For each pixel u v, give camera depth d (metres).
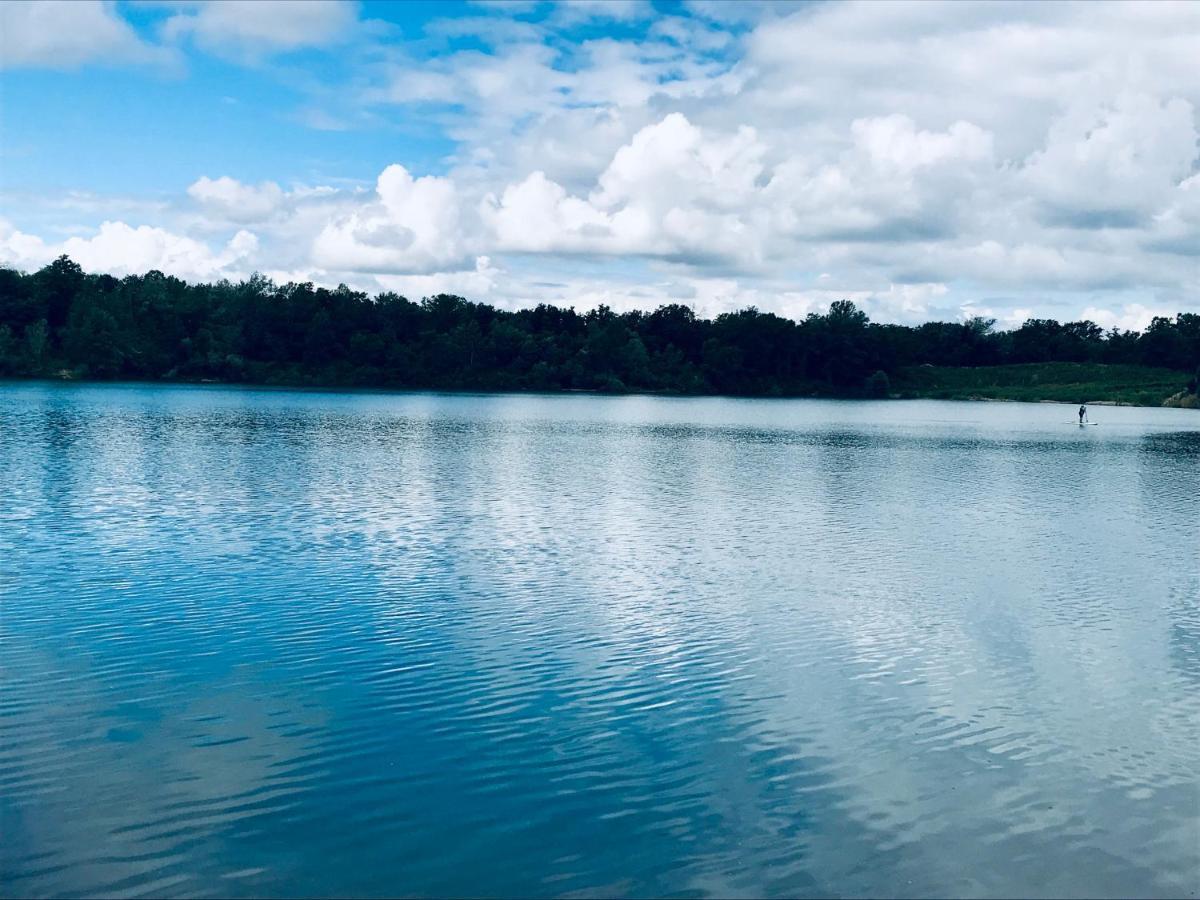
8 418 95.81
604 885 14.55
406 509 46.38
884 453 85.94
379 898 14.15
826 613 29.31
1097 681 23.56
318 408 134.00
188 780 17.48
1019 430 125.75
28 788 17.06
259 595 29.70
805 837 16.00
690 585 32.50
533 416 135.25
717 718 20.86
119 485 51.50
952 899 14.36
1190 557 38.59
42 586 30.17
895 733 20.23
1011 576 34.75
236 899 14.05
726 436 104.81
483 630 26.75
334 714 20.59
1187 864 15.38
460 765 18.34
